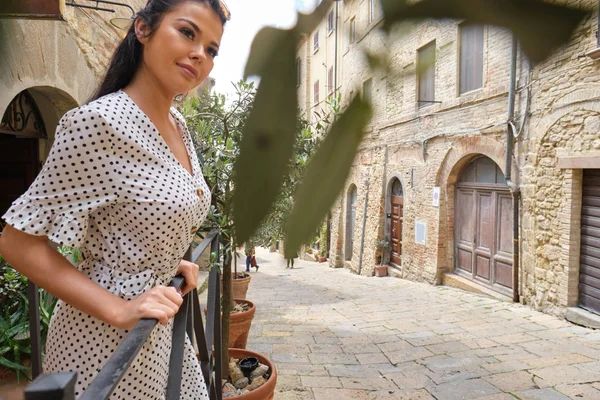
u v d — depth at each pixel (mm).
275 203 204
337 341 5309
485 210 8297
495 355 4738
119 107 904
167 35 520
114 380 555
